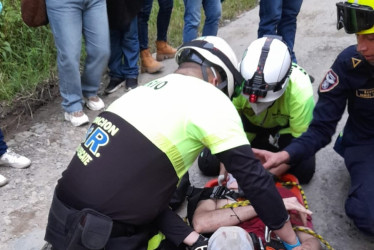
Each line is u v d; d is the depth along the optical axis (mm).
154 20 5125
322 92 2156
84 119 3268
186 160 1644
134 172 1573
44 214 2492
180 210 2457
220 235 1645
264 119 2490
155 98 1625
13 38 3824
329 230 2293
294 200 1937
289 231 1773
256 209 1636
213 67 1709
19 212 2504
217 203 2127
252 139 2688
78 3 2938
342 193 2535
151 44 4742
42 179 2762
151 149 1573
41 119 3377
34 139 3139
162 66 4141
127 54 3689
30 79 3627
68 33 2957
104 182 1579
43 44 3984
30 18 2961
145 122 1586
